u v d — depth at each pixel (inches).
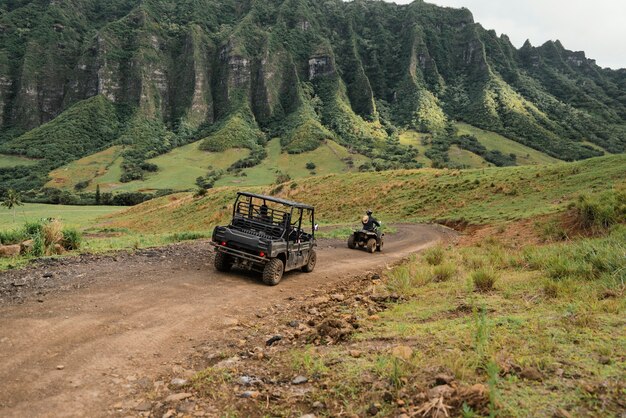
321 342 194.7
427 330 194.4
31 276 310.5
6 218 3496.6
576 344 158.7
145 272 351.6
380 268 501.0
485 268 320.2
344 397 131.6
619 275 274.5
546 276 317.4
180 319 234.2
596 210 624.7
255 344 201.5
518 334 175.3
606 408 108.1
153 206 3053.6
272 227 373.4
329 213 1983.3
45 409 128.6
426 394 121.6
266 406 131.1
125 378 155.4
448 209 1638.8
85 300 255.8
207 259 438.3
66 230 471.2
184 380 152.9
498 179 1836.9
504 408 111.4
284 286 351.9
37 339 187.0
